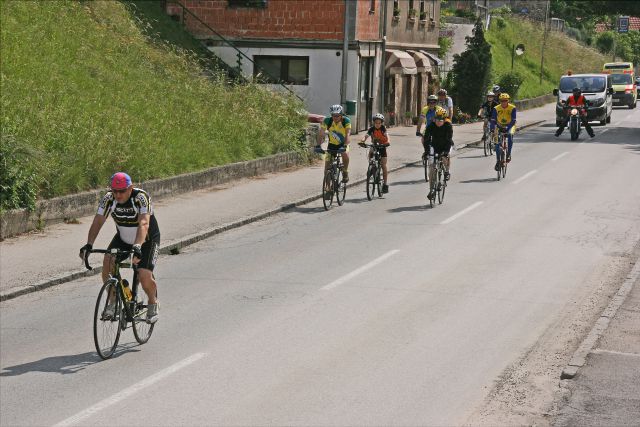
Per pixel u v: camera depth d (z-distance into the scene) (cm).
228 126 3020
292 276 1628
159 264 1747
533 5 10725
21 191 1938
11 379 1089
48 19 3109
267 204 2378
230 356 1175
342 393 1038
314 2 4309
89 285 1581
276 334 1273
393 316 1368
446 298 1478
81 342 1248
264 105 3369
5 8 3003
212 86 3366
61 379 1088
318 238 1988
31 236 1906
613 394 991
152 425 938
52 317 1378
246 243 1942
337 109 2380
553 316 1379
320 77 4344
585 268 1709
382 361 1156
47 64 2738
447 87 5862
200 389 1049
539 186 2794
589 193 2655
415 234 2020
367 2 4450
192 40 4269
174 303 1445
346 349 1205
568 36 11188
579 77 5578
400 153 3691
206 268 1702
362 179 2902
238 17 4391
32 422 947
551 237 1997
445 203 2466
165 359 1165
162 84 3156
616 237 2009
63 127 2309
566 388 1011
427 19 5534
